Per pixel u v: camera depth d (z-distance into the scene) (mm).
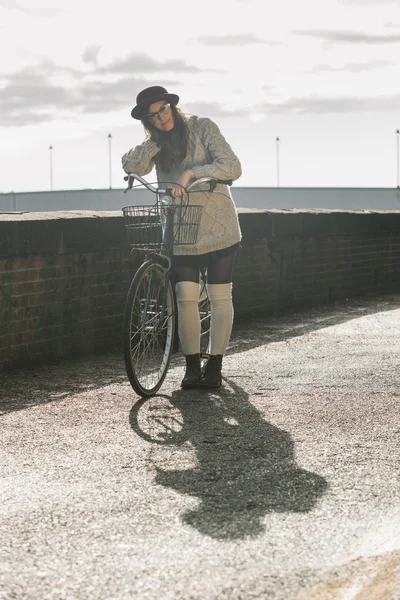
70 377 6375
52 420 5027
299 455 4309
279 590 2775
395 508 3525
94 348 7613
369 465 4137
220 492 3732
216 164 5684
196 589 2785
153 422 4980
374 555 3039
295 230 10570
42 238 6891
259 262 9961
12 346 6723
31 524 3357
